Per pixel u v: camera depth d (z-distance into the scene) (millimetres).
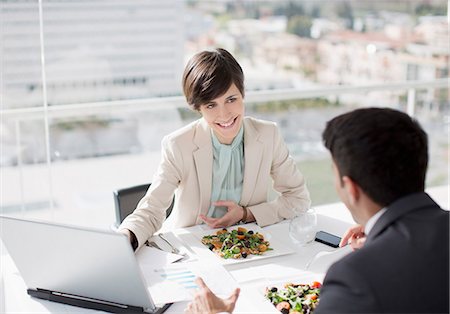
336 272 1032
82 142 6914
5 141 5078
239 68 1920
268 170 2133
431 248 1033
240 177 2109
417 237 1043
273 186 2229
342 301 1000
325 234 1884
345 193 1147
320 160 4516
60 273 1496
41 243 1455
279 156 2156
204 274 1603
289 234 1844
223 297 1498
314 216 1832
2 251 2730
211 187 2072
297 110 6465
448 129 4461
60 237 1419
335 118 1159
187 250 1776
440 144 4824
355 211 1152
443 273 1019
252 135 2092
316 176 4520
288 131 6520
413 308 991
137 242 1786
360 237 1679
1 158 5117
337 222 2010
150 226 1880
